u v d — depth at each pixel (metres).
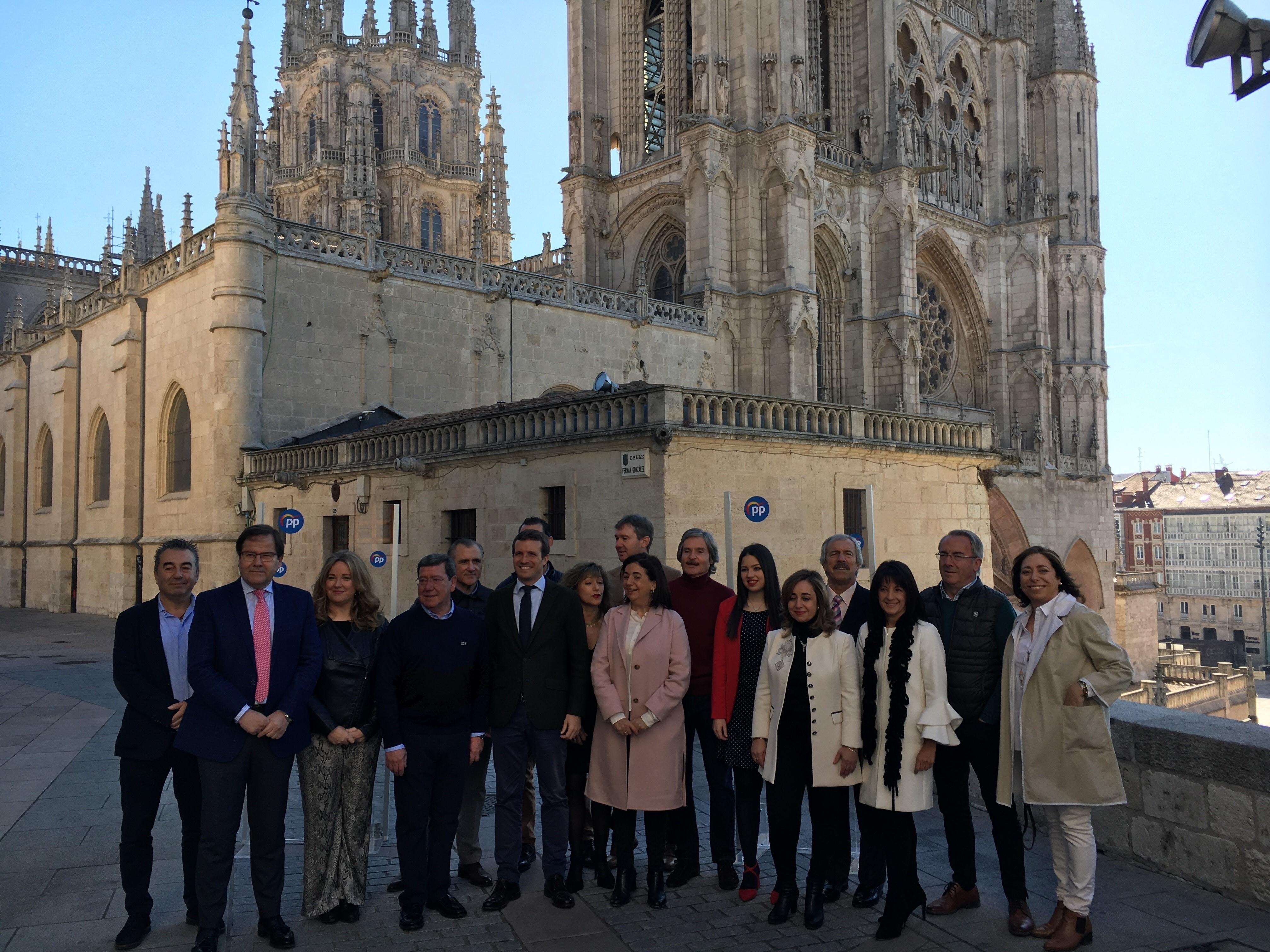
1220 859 7.42
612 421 17.03
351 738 7.11
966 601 7.49
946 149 55.19
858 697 7.12
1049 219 56.28
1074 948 6.47
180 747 6.57
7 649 26.27
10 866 8.50
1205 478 121.94
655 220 47.69
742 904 7.56
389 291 31.80
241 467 28.50
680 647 7.61
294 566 26.11
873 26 49.31
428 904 7.40
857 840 9.30
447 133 84.62
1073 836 6.55
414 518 21.89
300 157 81.19
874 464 19.53
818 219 45.38
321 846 7.16
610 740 7.62
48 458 44.97
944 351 55.78
